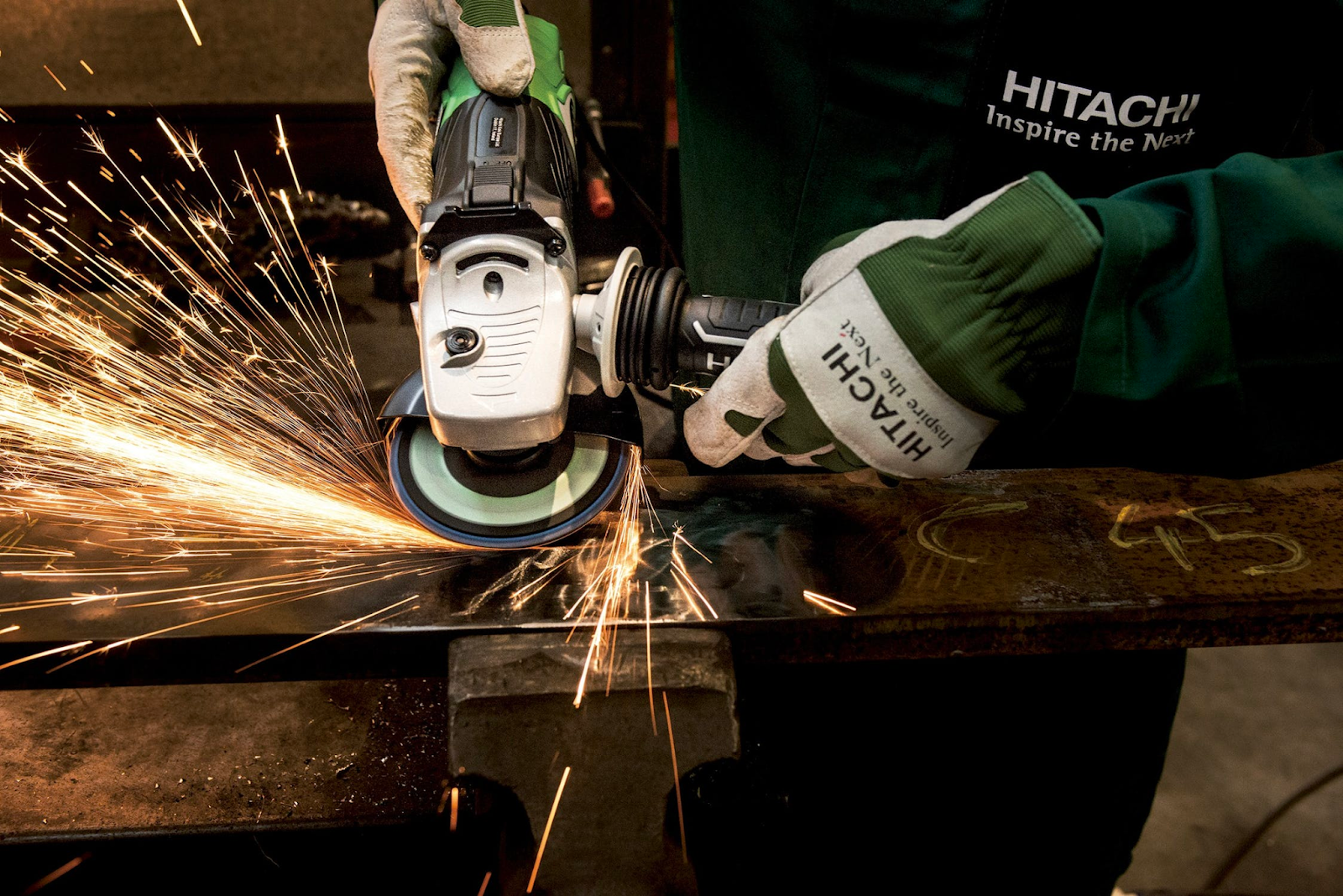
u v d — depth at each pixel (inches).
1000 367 36.3
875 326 36.4
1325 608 45.6
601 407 47.0
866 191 55.9
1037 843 77.5
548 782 39.9
